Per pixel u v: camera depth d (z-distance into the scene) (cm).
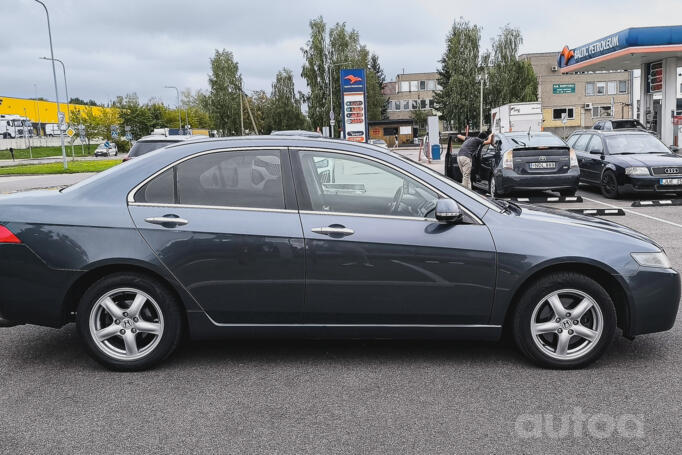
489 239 395
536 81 7125
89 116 7812
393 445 301
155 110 8325
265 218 398
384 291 396
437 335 405
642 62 2884
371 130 7262
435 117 3284
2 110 9381
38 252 395
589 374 395
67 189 425
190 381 390
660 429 316
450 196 405
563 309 399
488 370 404
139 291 401
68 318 416
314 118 7381
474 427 321
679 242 846
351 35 7694
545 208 475
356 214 401
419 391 370
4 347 463
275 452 296
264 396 365
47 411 347
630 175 1302
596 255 395
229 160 412
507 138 1387
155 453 296
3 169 3778
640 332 403
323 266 394
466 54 7181
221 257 395
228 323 404
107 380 394
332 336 406
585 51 3067
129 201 404
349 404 352
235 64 8081
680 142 2497
